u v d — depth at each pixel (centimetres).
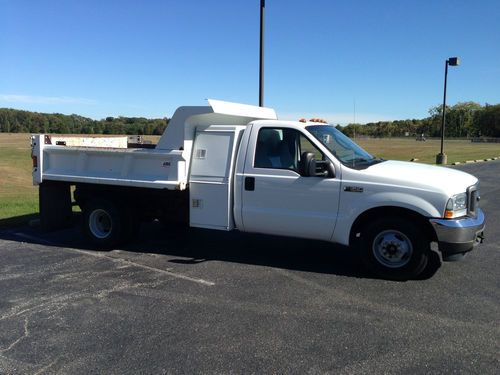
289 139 638
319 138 625
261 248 745
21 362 386
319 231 619
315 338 424
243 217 659
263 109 774
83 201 777
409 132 13712
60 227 823
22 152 4491
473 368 371
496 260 675
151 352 400
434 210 557
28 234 861
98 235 755
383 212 595
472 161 3231
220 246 759
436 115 14262
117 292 548
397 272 583
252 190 648
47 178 790
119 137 991
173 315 479
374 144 7019
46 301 520
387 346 409
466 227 554
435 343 414
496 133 12962
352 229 605
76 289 559
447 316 473
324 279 591
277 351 400
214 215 678
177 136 681
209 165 676
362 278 595
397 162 689
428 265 647
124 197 748
